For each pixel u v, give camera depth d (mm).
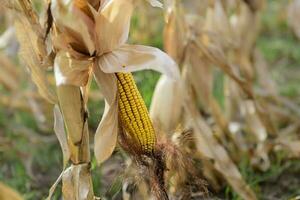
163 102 4844
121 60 3518
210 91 5520
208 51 5262
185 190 4152
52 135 6707
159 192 3820
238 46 6008
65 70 3484
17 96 7102
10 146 6281
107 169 5465
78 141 3609
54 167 5965
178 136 4113
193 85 5461
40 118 6805
